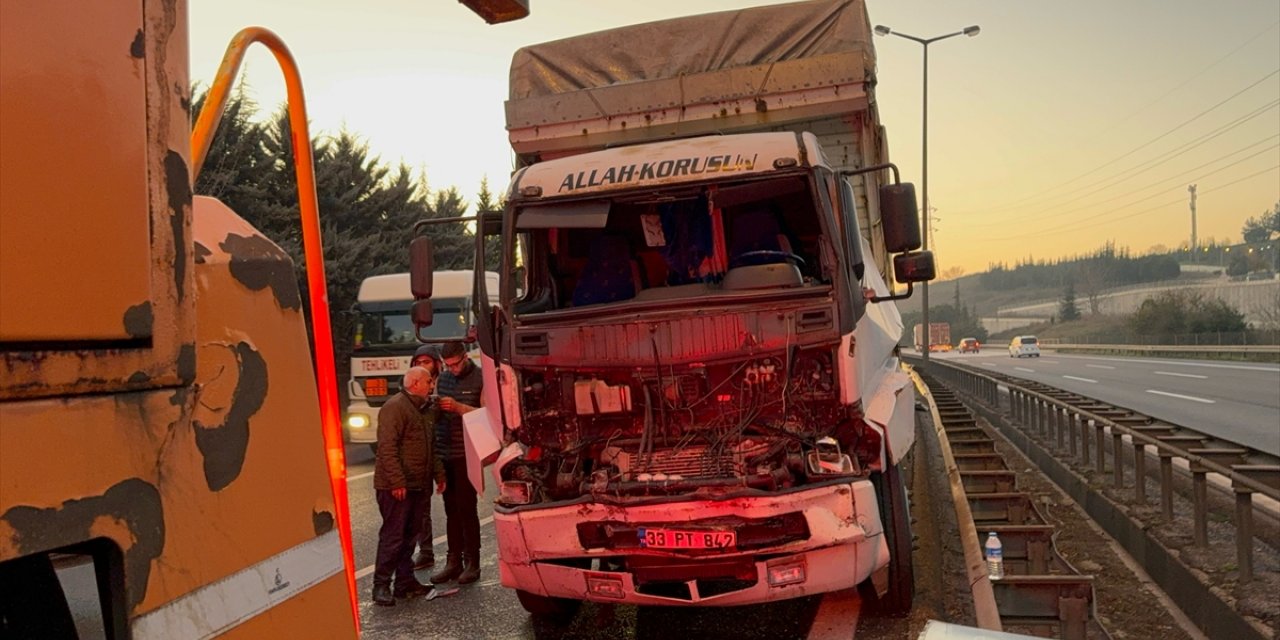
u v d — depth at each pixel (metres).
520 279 6.57
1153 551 6.84
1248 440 15.97
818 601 6.58
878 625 5.98
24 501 0.97
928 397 17.44
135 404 1.13
